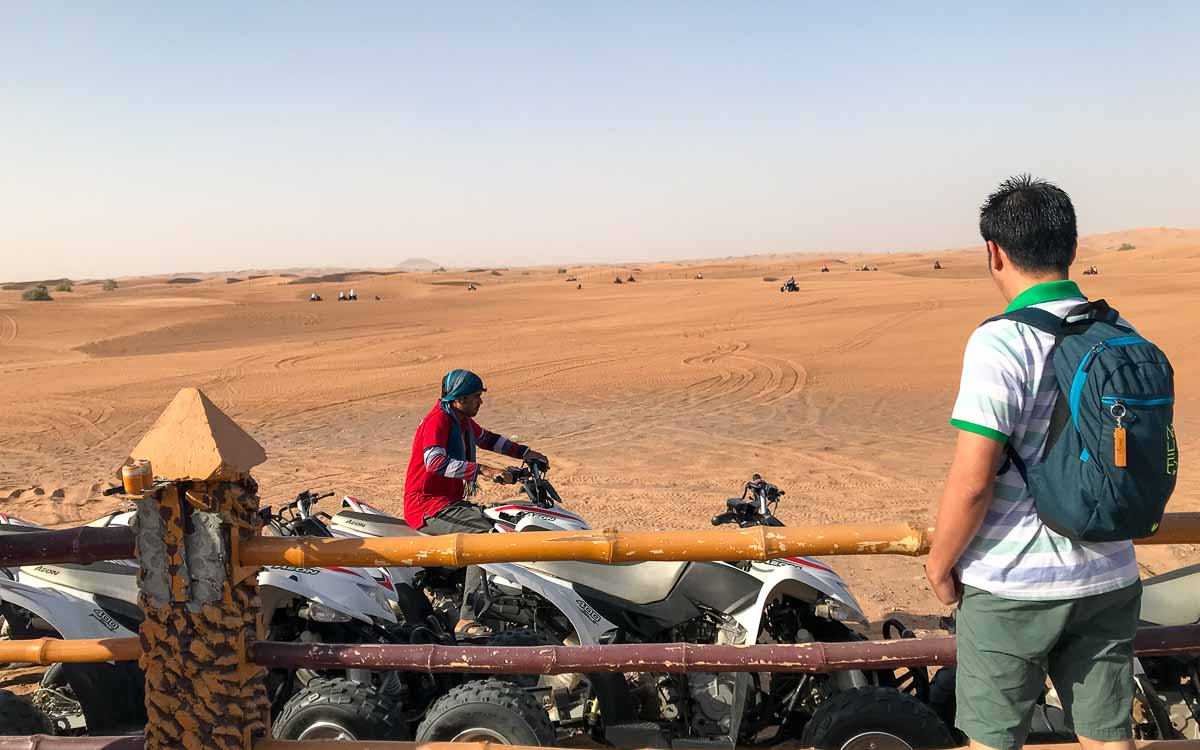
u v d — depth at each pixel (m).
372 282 135.50
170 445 2.50
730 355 25.39
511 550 2.65
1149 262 83.19
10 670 6.22
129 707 4.64
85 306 61.62
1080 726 2.24
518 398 18.97
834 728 3.74
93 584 4.91
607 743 4.74
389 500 10.61
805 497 10.06
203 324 49.00
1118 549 2.18
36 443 15.80
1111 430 1.94
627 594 4.59
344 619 4.64
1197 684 4.29
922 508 9.45
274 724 4.14
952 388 18.39
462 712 3.86
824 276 92.62
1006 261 2.25
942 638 2.73
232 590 2.60
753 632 4.36
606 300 61.22
